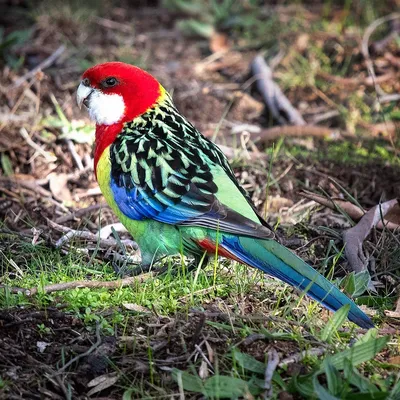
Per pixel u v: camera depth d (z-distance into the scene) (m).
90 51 15.82
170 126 9.39
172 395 7.08
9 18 16.94
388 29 16.31
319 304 8.43
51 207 11.54
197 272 8.52
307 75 15.09
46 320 8.01
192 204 8.59
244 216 8.38
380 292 9.31
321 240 10.21
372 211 10.20
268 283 8.92
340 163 12.48
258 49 16.38
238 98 14.70
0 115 13.31
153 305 8.16
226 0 17.20
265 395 7.04
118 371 7.40
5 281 8.81
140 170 8.88
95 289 8.58
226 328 7.91
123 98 9.45
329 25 16.59
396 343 8.00
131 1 18.12
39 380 7.29
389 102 14.14
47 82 14.58
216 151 9.26
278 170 12.20
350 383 7.11
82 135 12.71
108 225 10.79
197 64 15.91
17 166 12.49
